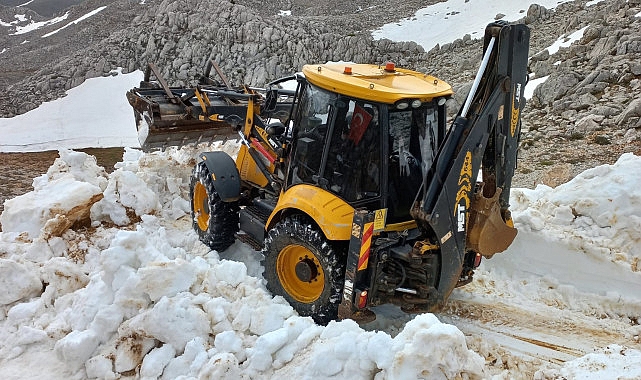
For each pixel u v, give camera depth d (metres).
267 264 5.00
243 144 6.32
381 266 4.36
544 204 6.08
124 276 4.64
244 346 4.23
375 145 4.39
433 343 3.58
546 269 5.66
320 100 4.77
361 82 4.45
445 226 4.21
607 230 5.62
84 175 7.07
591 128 12.34
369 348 3.77
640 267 5.33
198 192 6.55
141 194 6.91
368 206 4.48
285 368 4.04
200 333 4.29
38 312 4.92
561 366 4.38
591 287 5.43
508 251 5.83
